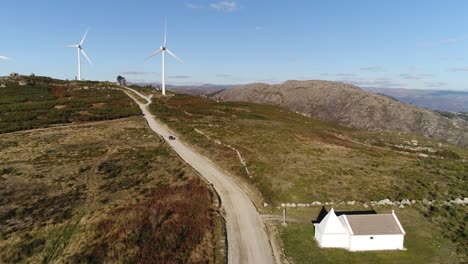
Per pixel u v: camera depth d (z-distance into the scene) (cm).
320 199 4569
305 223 3994
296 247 3453
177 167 5881
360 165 5969
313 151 6825
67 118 9969
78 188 4919
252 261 3212
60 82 17512
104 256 3212
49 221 3894
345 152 6956
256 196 4728
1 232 3662
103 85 18200
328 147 7338
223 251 3347
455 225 3919
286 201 4544
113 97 13988
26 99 12438
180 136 8362
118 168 5803
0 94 12988
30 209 4206
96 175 5462
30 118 9694
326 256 3294
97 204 4359
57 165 5931
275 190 4806
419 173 5666
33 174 5456
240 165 5903
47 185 5009
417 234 3722
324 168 5644
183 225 3778
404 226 3906
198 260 3167
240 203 4516
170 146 7412
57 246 3450
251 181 5212
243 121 10600
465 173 5828
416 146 9181
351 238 3394
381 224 3478
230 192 4881
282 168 5584
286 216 4162
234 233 3741
